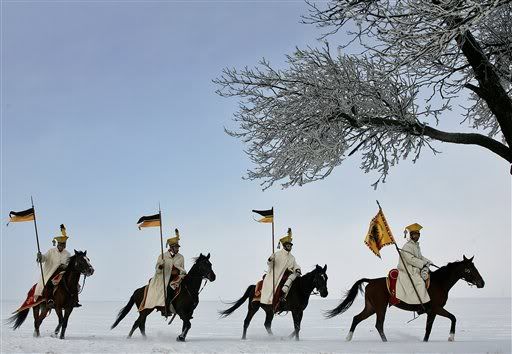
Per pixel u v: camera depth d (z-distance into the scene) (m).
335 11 14.70
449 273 15.77
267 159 16.70
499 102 14.93
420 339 17.41
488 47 16.64
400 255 15.67
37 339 15.12
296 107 16.33
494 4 11.02
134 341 15.71
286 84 16.77
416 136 16.20
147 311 16.80
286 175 16.38
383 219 16.00
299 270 16.80
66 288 16.14
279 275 16.70
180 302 16.08
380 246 15.92
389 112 15.88
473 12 11.56
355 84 15.81
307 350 12.70
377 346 13.68
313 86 16.25
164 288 16.28
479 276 15.47
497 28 16.52
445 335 20.75
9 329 26.52
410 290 15.45
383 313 15.80
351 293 16.12
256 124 16.81
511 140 14.94
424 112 15.60
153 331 25.45
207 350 12.73
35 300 16.62
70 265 16.25
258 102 16.84
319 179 15.99
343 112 15.84
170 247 16.80
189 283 16.12
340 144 15.84
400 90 15.67
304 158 15.95
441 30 11.71
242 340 16.30
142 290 17.20
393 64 13.33
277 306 16.42
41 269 16.72
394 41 12.84
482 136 15.42
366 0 14.22
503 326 27.17
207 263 16.25
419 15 12.35
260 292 16.80
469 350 12.73
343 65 15.88
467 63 16.61
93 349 13.00
